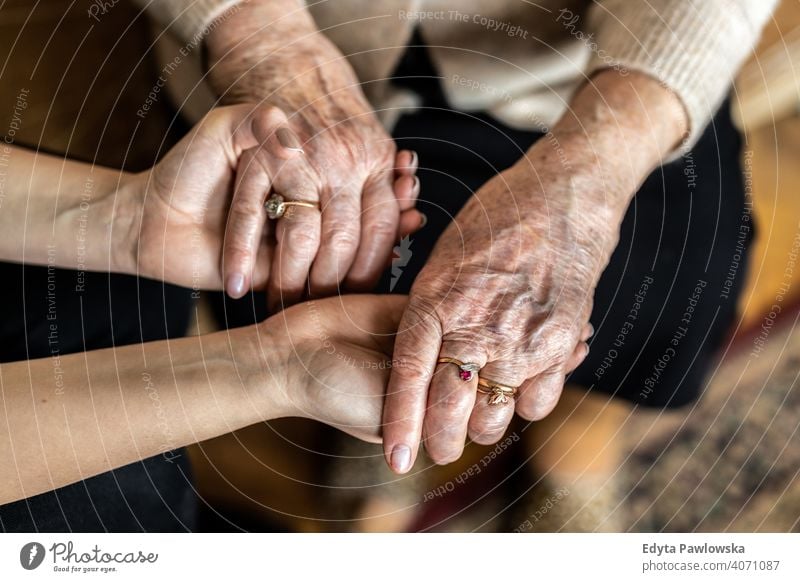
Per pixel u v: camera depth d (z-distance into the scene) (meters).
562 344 0.66
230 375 0.67
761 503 0.93
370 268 0.74
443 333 0.64
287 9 0.80
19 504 0.71
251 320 0.83
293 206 0.70
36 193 0.75
